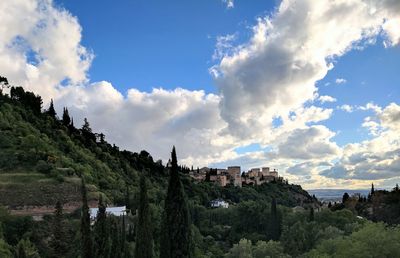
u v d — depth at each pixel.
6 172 127.88
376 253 68.06
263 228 154.50
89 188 130.25
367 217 167.62
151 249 55.03
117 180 170.62
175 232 51.50
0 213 102.69
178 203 52.19
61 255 87.44
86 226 62.03
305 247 103.31
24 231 98.44
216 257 118.06
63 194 120.88
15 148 141.38
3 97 182.75
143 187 56.25
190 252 52.25
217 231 155.75
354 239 74.12
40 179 125.38
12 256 78.94
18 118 168.88
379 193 183.50
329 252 76.69
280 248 101.94
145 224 55.22
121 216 111.50
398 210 161.50
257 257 99.69
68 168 139.50
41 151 143.12
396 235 70.94
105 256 67.38
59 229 89.19
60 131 181.50
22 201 113.44
